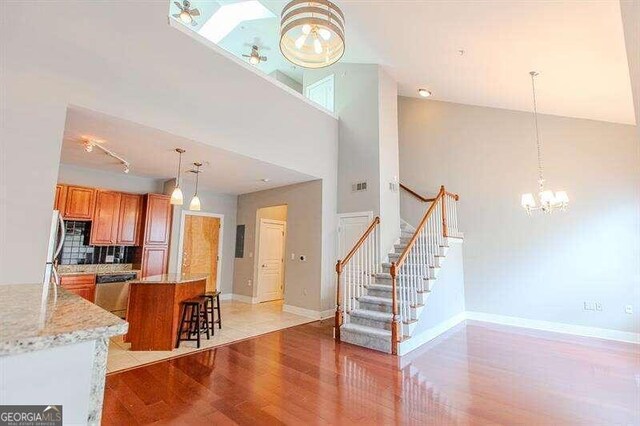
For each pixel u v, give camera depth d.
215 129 4.23
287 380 3.02
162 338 3.79
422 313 4.38
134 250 5.96
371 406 2.55
